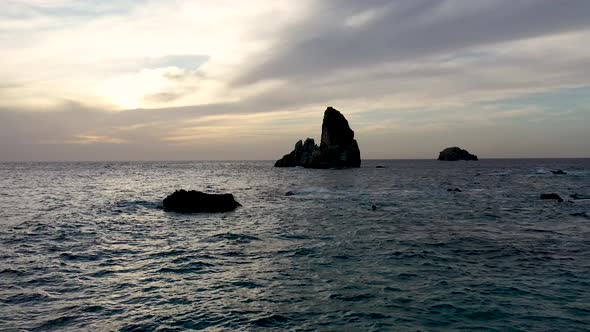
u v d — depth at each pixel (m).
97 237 22.23
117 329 9.89
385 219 28.92
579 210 33.25
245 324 10.17
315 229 24.77
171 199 34.44
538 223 26.78
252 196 47.62
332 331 9.75
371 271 15.03
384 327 9.94
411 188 57.91
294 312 10.98
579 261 16.39
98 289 13.05
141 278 14.32
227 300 11.98
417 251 18.38
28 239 21.38
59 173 119.00
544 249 18.73
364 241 20.86
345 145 132.75
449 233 23.12
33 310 11.15
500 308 11.13
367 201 41.47
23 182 74.94
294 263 16.33
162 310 11.18
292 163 152.25
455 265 15.84
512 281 13.66
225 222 27.88
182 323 10.27
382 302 11.70
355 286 13.22
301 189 57.25
